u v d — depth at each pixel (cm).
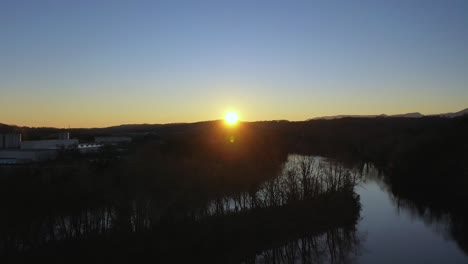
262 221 7981
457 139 13538
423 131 18112
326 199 9375
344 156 18088
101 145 18062
